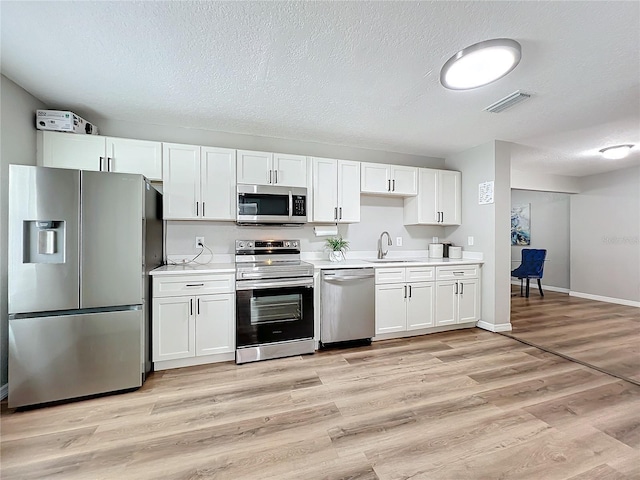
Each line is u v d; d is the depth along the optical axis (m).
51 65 1.97
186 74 2.09
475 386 2.21
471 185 3.78
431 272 3.37
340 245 3.49
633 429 1.71
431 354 2.82
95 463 1.46
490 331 3.50
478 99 2.46
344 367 2.54
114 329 2.10
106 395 2.09
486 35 1.68
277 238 3.41
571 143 3.58
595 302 5.11
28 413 1.88
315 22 1.58
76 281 2.01
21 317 1.92
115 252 2.11
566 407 1.93
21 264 1.91
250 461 1.48
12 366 1.89
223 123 2.96
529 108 2.63
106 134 2.85
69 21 1.57
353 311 3.03
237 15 1.53
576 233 5.65
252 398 2.05
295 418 1.82
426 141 3.51
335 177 3.34
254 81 2.18
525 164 4.66
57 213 1.96
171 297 2.48
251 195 2.95
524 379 2.32
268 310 2.74
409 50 1.82
